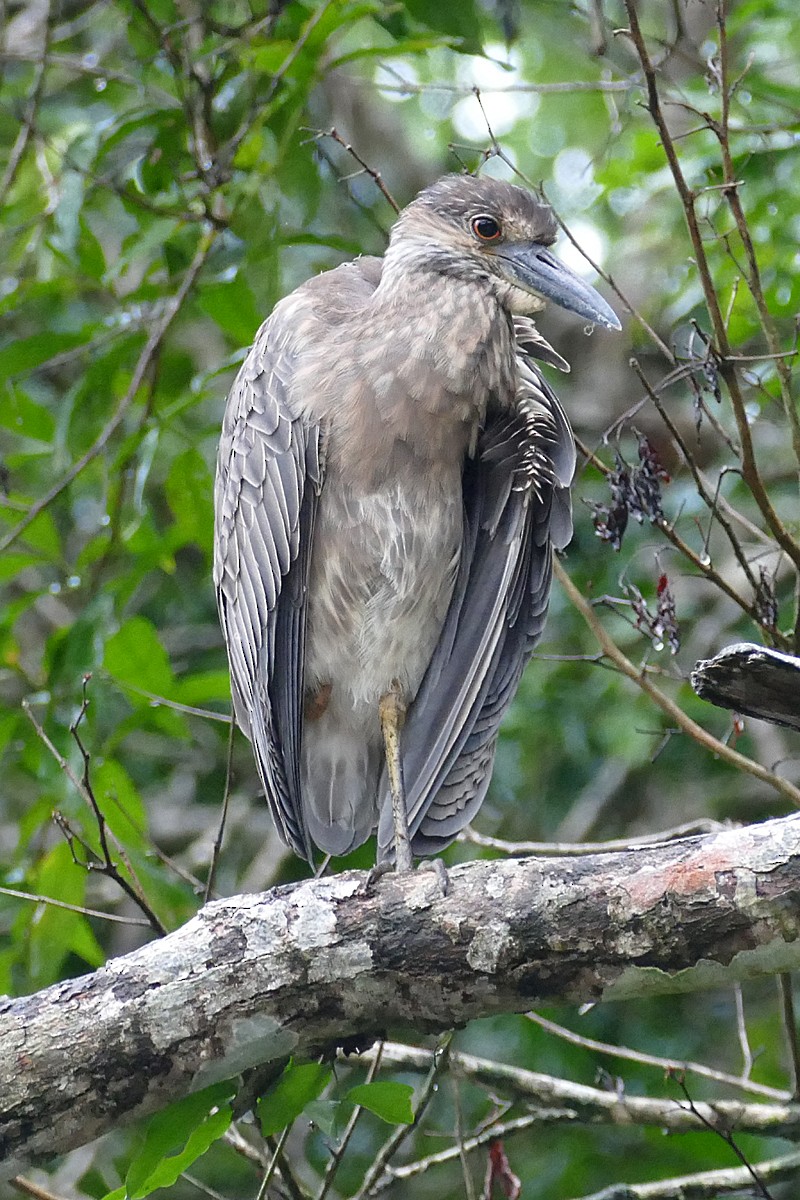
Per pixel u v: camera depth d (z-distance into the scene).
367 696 7.42
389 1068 7.72
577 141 14.30
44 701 8.70
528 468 7.07
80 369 11.79
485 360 7.32
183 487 9.23
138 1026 5.14
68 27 11.60
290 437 7.30
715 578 6.85
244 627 7.72
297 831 7.29
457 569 7.40
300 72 8.59
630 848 5.26
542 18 11.88
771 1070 9.75
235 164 8.85
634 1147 9.47
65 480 8.83
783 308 8.88
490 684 7.30
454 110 13.52
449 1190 9.51
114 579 9.34
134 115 9.17
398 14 8.86
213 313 8.86
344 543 7.31
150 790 11.09
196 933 5.26
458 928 5.09
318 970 5.16
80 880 8.24
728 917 4.86
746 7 9.16
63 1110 5.16
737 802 10.41
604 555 10.23
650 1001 10.10
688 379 7.52
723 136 6.76
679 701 9.86
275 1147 6.71
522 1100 7.64
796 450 6.85
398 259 7.55
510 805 10.62
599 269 6.87
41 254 9.63
